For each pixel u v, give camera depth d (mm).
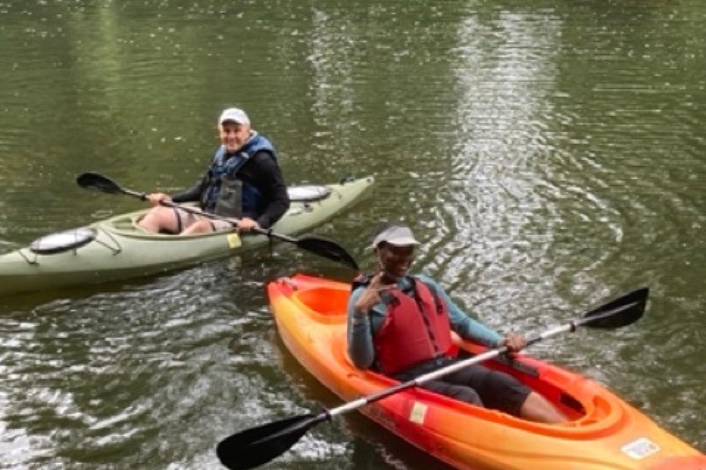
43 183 8484
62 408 4797
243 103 11195
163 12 18078
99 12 18203
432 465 4191
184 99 11445
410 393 4297
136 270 6332
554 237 6996
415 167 8773
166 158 9219
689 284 6137
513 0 19031
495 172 8586
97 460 4352
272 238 6898
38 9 18750
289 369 5137
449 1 18953
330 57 13734
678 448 3703
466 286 6168
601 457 3631
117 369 5195
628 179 8344
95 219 7582
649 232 7070
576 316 5746
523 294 6051
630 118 10375
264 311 5914
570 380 4250
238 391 4957
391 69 12875
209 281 6344
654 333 5500
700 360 5188
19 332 5613
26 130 10211
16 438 4523
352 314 4434
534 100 11164
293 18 17203
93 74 12852
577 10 17719
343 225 7336
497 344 4520
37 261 6051
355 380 4566
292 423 3998
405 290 4422
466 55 13727
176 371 5172
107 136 9969
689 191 8000
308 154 9227
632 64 13047
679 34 15281
